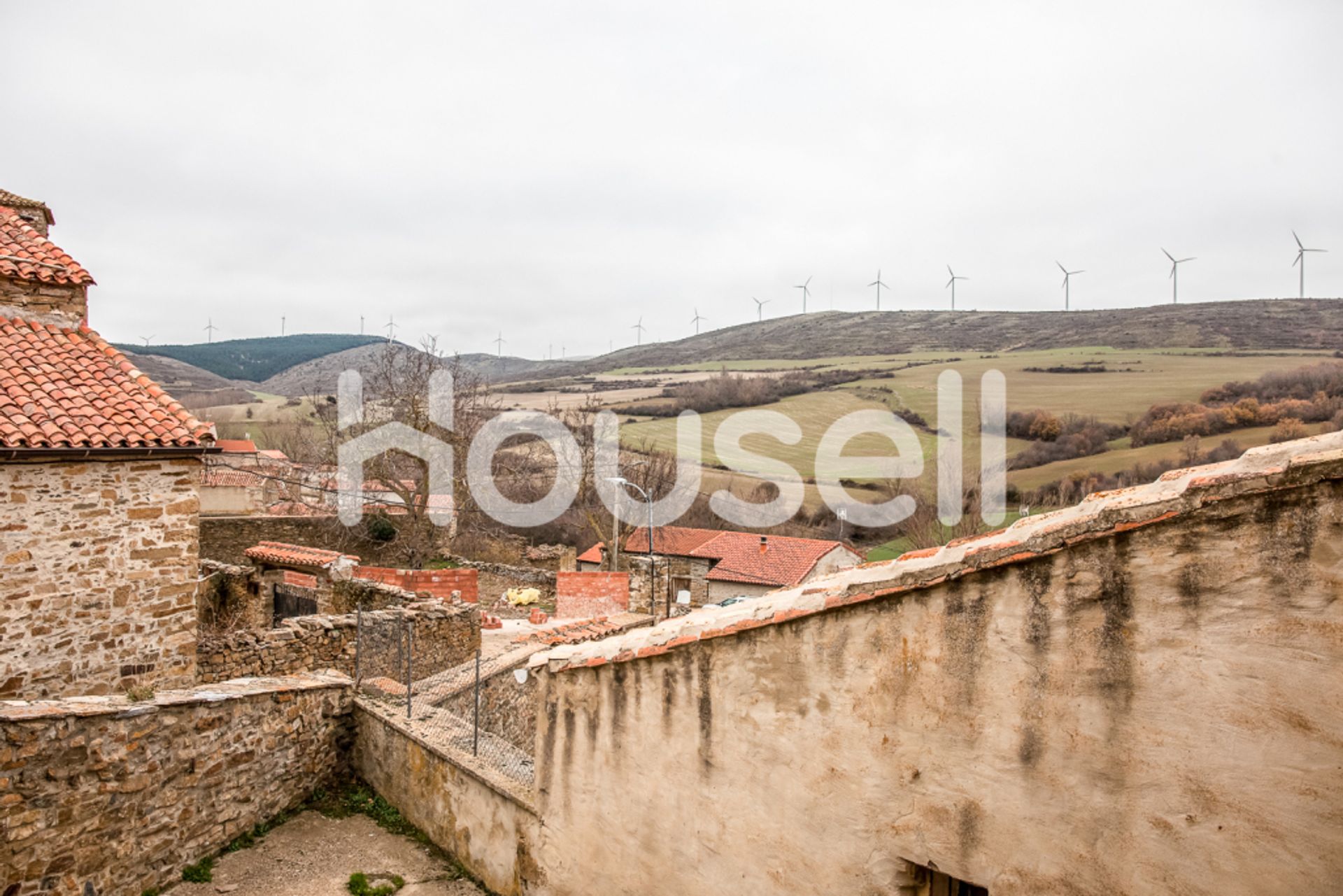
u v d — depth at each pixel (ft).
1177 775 12.40
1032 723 13.85
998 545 14.26
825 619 16.72
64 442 30.30
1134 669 12.80
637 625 54.49
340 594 58.70
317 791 32.60
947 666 14.89
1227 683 11.96
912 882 15.92
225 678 37.73
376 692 35.17
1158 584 12.56
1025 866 13.91
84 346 37.14
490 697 39.60
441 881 26.84
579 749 22.40
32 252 37.73
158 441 32.83
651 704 20.27
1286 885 11.44
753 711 18.01
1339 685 11.08
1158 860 12.55
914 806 15.33
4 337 35.01
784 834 17.37
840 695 16.47
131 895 25.43
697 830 19.13
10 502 29.35
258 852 28.63
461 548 110.22
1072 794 13.41
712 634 18.75
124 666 32.42
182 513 34.27
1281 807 11.50
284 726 31.22
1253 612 11.75
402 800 31.09
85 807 24.38
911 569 15.29
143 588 33.04
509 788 25.59
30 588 29.84
